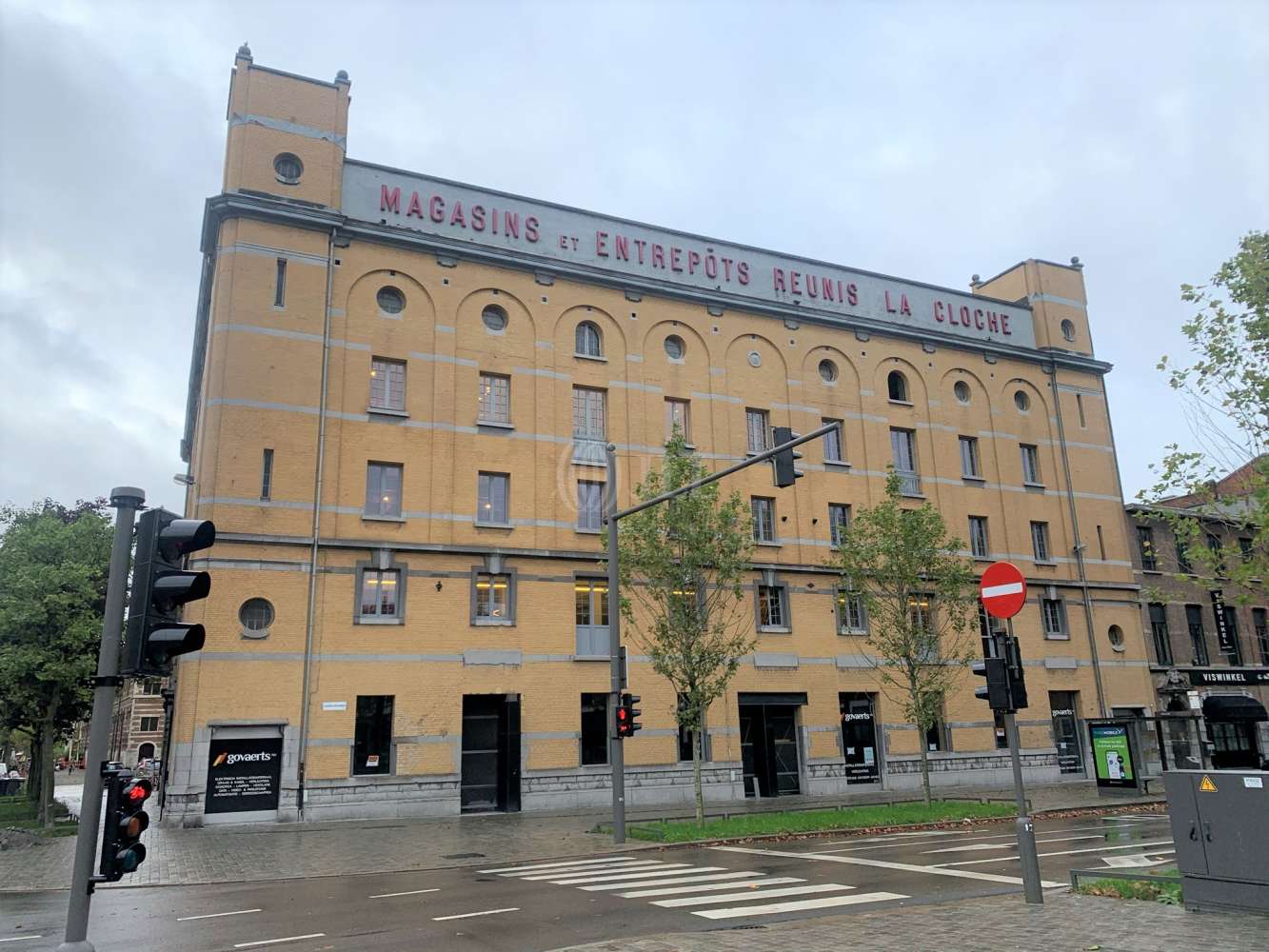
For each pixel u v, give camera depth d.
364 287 26.25
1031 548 35.38
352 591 24.22
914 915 9.84
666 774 26.83
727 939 8.91
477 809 24.77
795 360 32.56
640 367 29.77
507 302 28.12
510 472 26.98
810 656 29.97
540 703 25.73
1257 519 11.36
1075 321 39.22
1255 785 9.09
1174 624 37.62
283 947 9.38
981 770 31.69
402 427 25.88
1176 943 7.94
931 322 36.06
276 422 24.17
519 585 26.25
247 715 22.36
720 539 21.27
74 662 26.78
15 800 39.84
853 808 23.25
